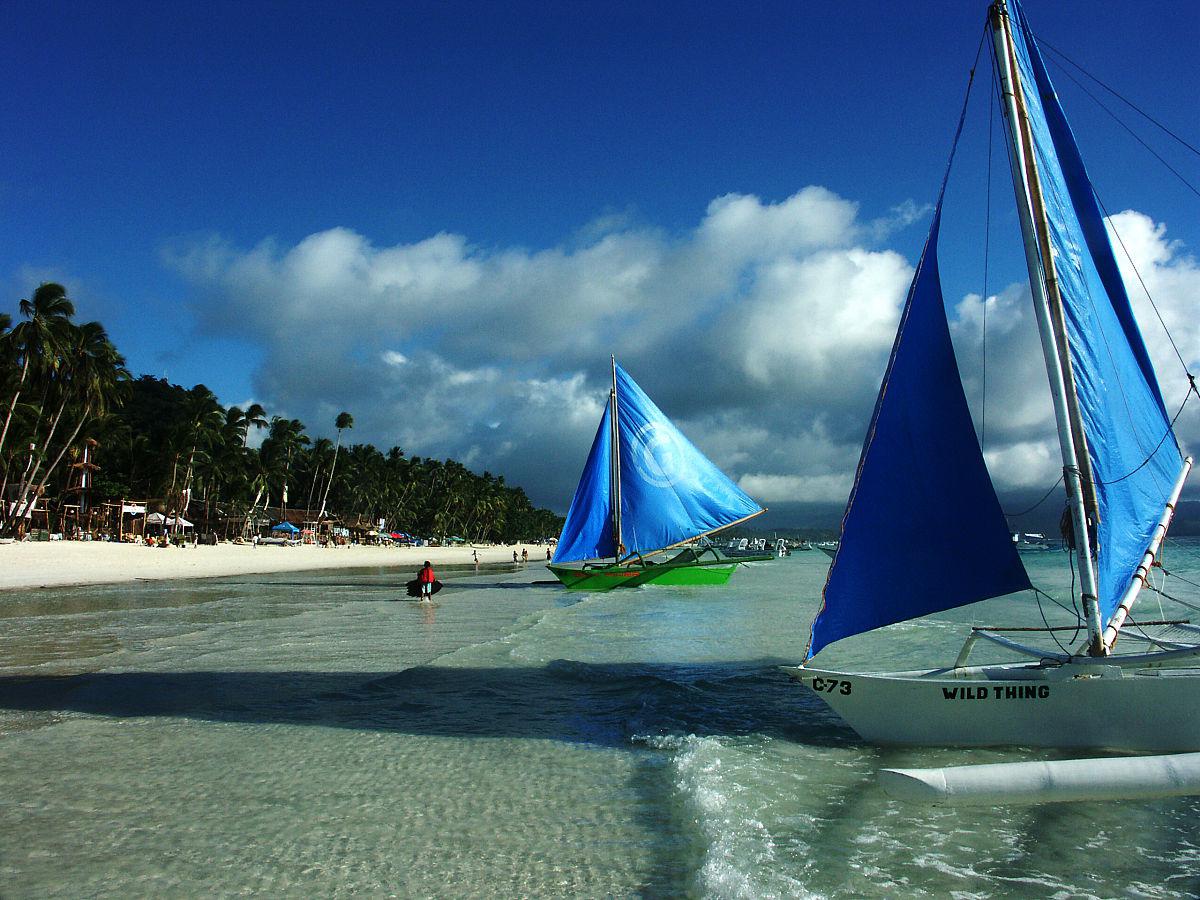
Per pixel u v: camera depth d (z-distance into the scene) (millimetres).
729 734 10578
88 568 48281
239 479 91625
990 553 9109
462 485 148125
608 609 29641
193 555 63125
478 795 8305
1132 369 9836
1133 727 8531
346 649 18750
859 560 9180
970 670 9820
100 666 16250
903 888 5969
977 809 7633
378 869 6488
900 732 9258
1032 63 9750
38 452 55969
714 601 33156
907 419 9258
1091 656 8695
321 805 8016
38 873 6422
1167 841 6824
